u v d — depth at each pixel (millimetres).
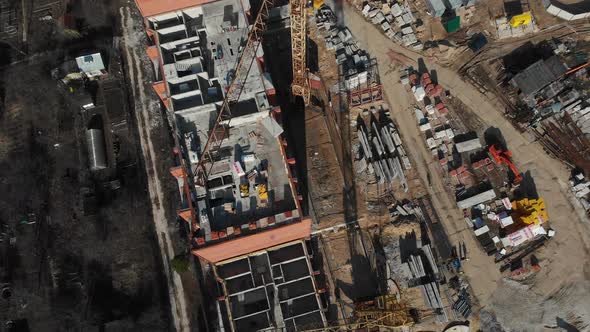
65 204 65812
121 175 67000
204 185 52406
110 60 72750
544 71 63562
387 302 57562
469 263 60531
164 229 64625
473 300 59219
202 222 50469
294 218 50250
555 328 57812
